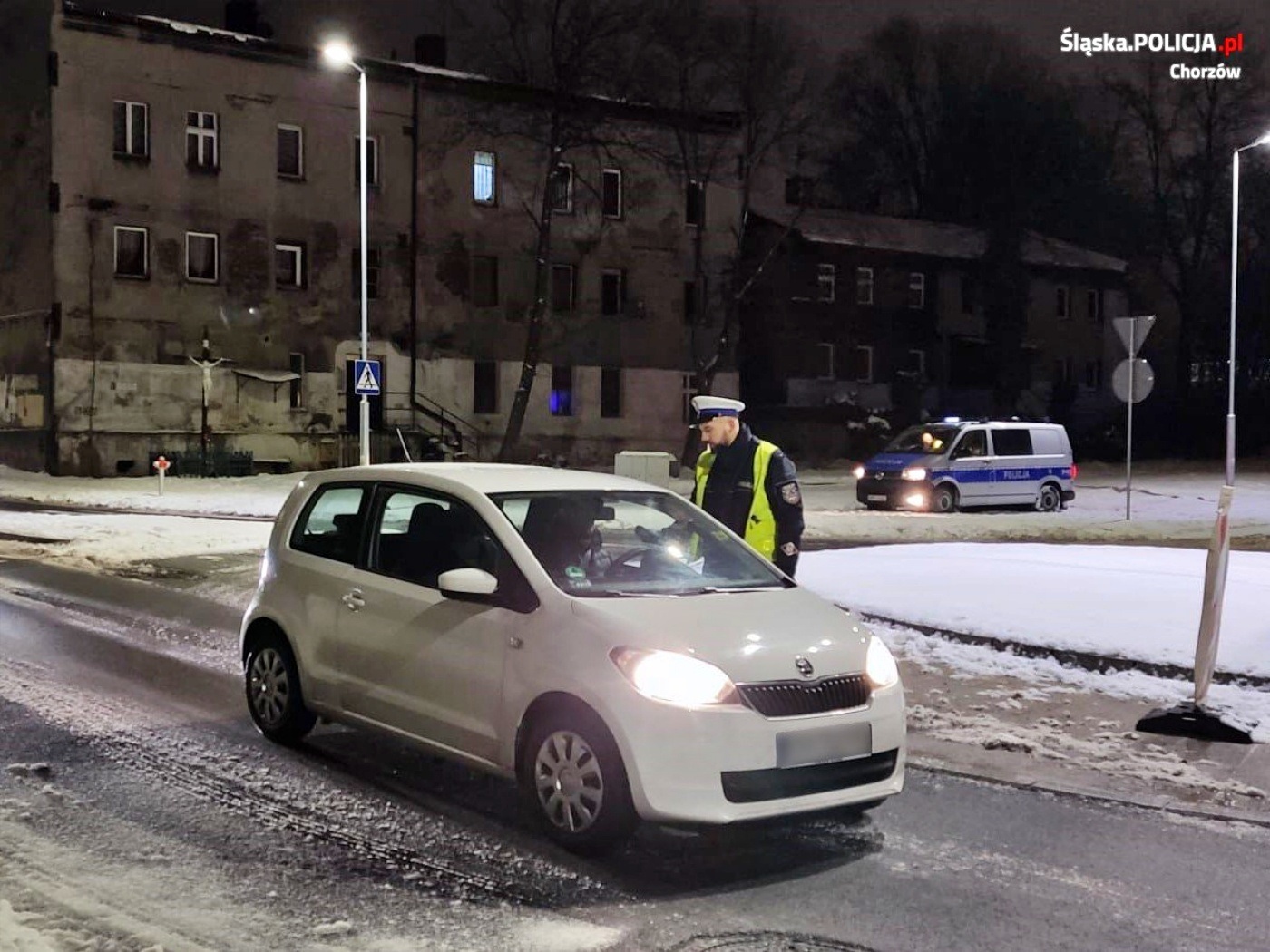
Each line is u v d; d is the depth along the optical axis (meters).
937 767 7.32
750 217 51.59
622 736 5.50
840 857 5.79
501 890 5.25
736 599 6.21
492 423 43.88
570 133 42.53
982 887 5.45
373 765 7.11
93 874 5.27
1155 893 5.41
